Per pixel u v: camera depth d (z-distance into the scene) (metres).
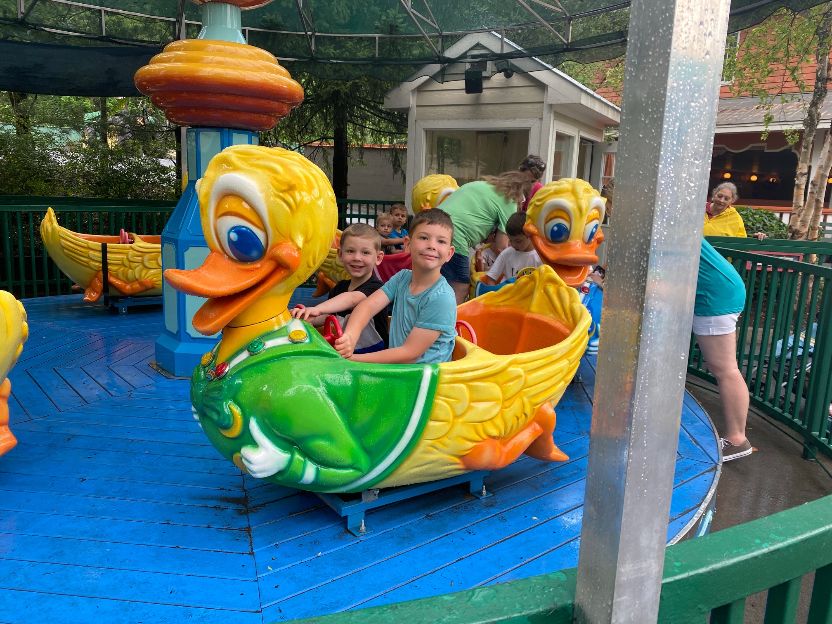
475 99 7.91
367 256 2.81
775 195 16.27
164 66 3.23
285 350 1.98
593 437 0.73
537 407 2.30
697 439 3.23
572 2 5.33
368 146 12.13
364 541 2.10
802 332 4.86
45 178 10.37
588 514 0.74
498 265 4.23
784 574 0.85
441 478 2.23
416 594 1.83
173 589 1.80
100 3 5.72
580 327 2.54
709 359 3.48
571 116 8.37
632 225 0.66
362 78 7.99
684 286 0.67
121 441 2.80
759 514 3.07
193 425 3.00
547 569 1.98
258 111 3.48
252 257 1.96
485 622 0.69
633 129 0.65
